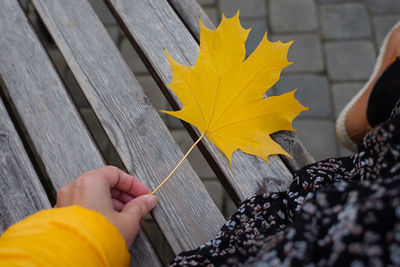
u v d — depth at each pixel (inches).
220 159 30.9
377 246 16.9
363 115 38.4
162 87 32.6
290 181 30.6
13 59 32.5
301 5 51.0
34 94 32.0
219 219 30.1
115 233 24.2
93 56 32.5
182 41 32.8
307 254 19.1
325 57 49.1
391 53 39.0
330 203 19.7
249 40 49.9
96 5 50.3
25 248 21.0
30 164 31.1
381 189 18.3
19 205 30.5
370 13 50.7
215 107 30.2
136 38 32.8
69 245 21.8
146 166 30.7
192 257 28.1
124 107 31.6
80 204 25.9
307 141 46.5
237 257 24.2
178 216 30.1
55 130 31.4
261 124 30.5
